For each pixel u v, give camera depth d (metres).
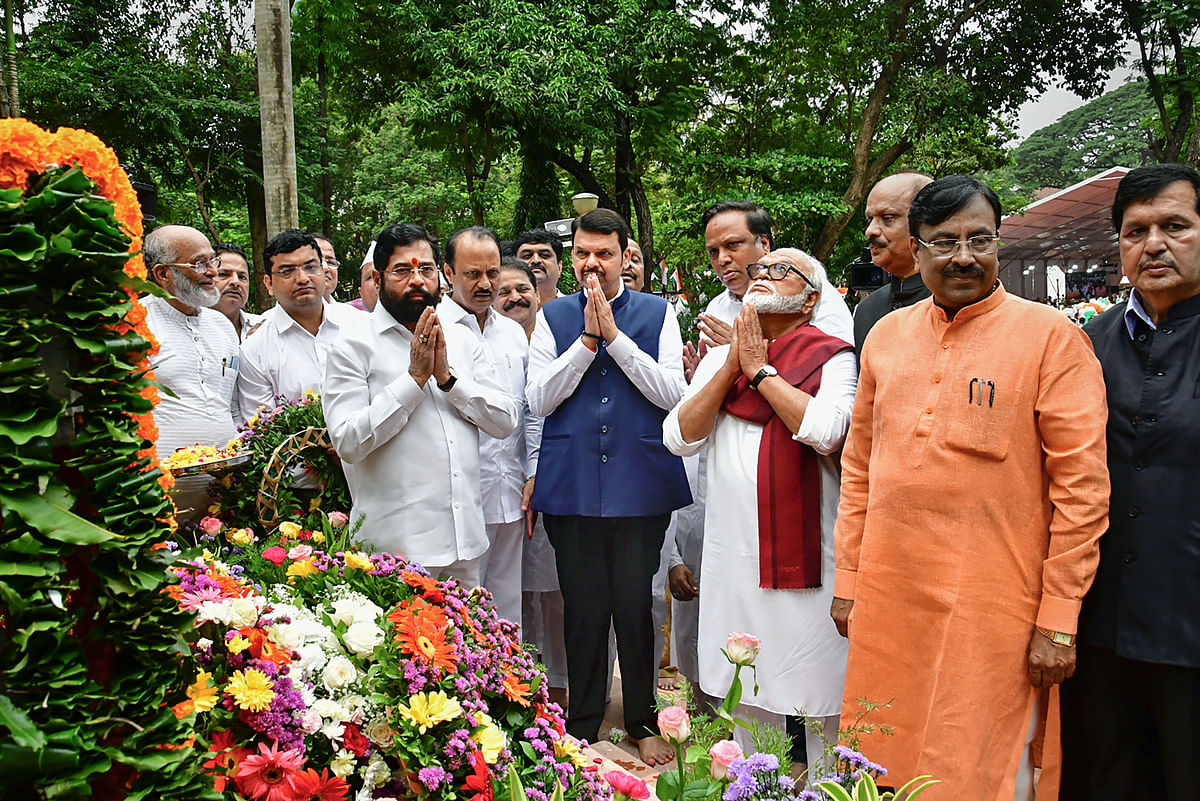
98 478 1.36
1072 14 17.27
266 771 1.83
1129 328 2.29
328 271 5.02
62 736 1.26
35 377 1.27
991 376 2.19
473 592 2.73
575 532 3.28
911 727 2.24
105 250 1.35
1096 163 58.91
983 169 17.61
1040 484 2.18
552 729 2.29
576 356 3.20
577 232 3.43
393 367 2.95
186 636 1.88
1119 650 2.13
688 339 9.42
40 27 15.38
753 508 2.70
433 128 16.03
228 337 3.82
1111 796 2.25
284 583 2.51
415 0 15.19
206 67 16.22
